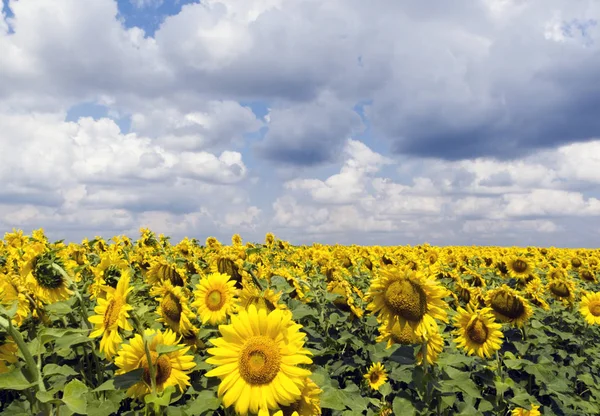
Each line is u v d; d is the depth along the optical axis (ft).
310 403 13.69
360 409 18.90
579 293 45.70
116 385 13.52
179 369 14.64
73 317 20.43
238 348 12.46
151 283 26.48
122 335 17.94
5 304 17.87
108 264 23.20
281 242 65.46
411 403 19.66
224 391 12.14
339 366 26.61
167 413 13.55
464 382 19.95
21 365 14.43
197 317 21.84
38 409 14.03
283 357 12.39
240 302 19.53
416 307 18.72
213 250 47.03
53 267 19.25
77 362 21.01
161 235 48.11
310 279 36.55
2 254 37.27
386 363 25.84
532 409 23.25
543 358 26.94
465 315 23.95
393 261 47.57
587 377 29.27
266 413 11.13
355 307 30.45
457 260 62.80
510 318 29.40
